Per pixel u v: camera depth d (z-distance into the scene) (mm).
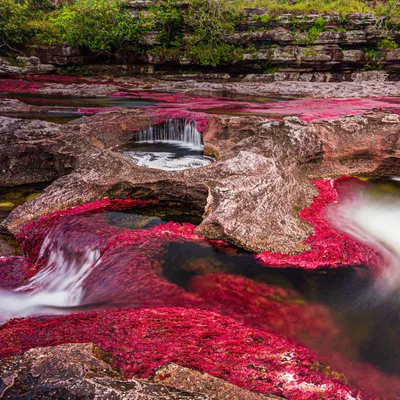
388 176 9195
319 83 24578
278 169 7645
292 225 6395
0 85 21750
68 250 6102
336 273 5535
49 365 3170
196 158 10656
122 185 7465
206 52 27469
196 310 4727
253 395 3137
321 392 3555
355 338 4422
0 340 3885
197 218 7078
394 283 5418
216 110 15734
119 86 23547
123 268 5414
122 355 3633
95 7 26922
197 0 27391
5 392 2871
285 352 4059
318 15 26969
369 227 6762
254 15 27797
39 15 30969
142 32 28172
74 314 4551
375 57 26719
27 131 9602
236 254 5879
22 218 6609
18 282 5598
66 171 8656
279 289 5199
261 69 28172
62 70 27969
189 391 3047
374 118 9898
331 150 9070
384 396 3635
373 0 29422
